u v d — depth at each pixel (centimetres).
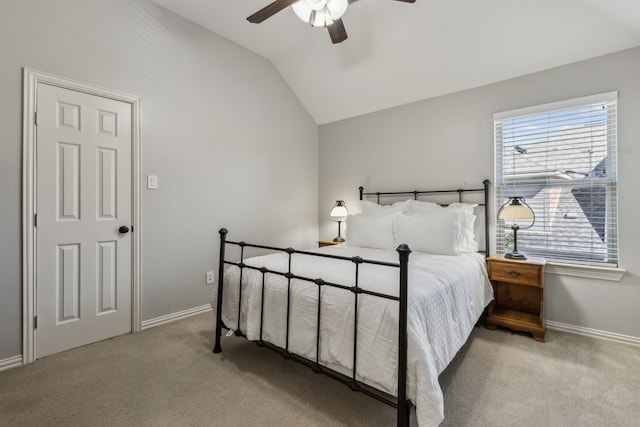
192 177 275
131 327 239
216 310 211
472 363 193
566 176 241
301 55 325
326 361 147
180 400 156
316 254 162
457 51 259
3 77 180
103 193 222
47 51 195
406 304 121
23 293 188
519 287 262
